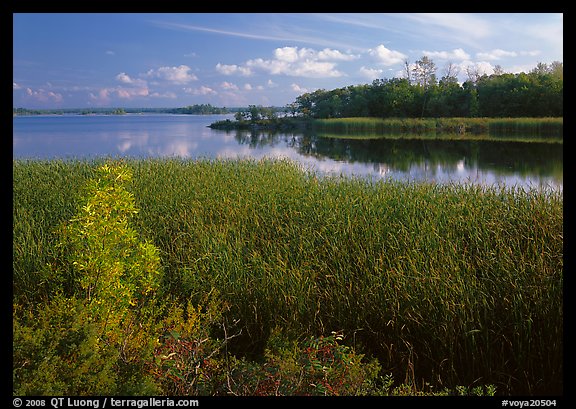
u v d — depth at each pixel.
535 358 5.04
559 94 47.44
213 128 69.50
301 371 3.57
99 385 3.11
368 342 5.70
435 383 5.01
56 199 10.29
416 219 7.87
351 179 12.02
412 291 5.74
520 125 45.72
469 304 5.41
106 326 4.12
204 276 6.70
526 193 9.17
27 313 3.92
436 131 49.81
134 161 15.62
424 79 63.47
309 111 76.69
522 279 5.70
